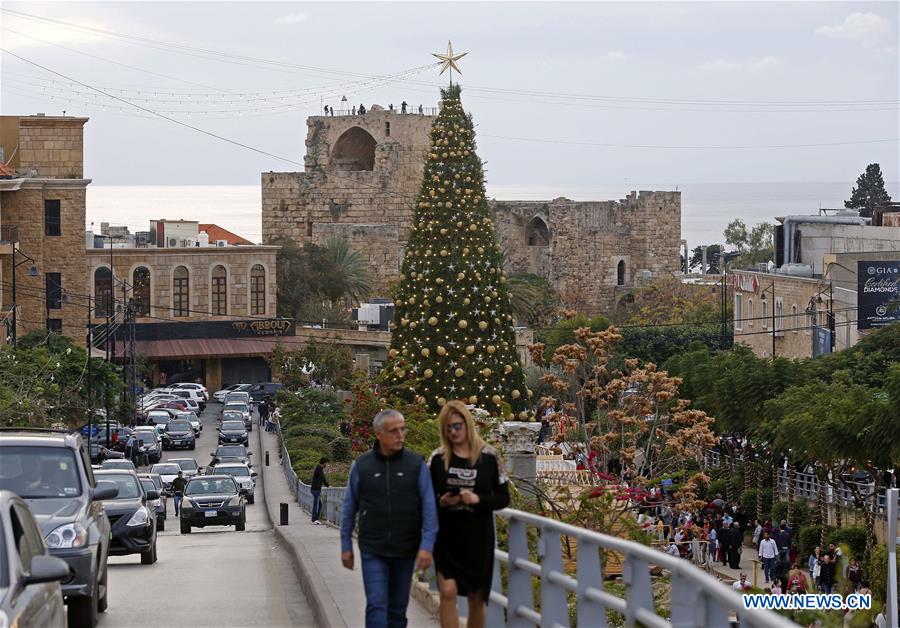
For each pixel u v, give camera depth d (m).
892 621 20.83
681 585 7.08
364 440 27.69
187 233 126.88
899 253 65.56
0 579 9.12
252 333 101.88
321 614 14.38
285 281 111.06
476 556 10.29
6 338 60.91
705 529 35.59
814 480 45.25
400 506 10.19
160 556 25.55
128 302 92.06
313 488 37.16
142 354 92.25
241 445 69.56
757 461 47.31
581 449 27.22
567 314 28.77
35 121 76.31
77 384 55.62
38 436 16.02
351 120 129.62
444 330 37.25
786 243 77.50
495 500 10.25
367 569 10.22
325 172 128.38
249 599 17.25
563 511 17.11
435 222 37.81
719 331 93.06
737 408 47.75
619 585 14.77
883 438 35.88
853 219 78.31
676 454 26.50
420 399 30.36
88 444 52.69
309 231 128.62
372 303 106.19
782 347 70.38
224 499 37.50
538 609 13.40
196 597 17.48
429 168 38.25
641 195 141.38
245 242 131.12
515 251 140.00
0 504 9.87
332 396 74.94
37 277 74.00
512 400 37.53
